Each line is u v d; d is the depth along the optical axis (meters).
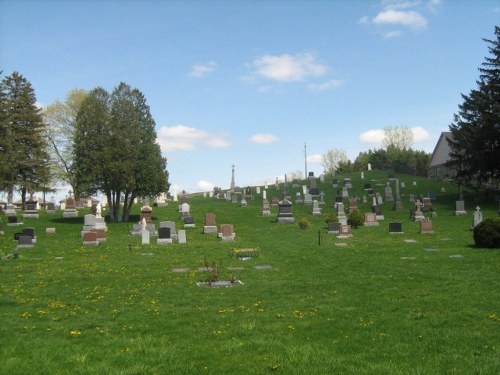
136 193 50.91
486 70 55.47
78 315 14.33
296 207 56.94
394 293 16.17
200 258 26.33
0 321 13.64
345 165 117.12
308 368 9.62
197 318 13.62
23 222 48.94
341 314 13.66
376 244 30.39
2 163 51.88
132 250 30.50
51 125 72.56
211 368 9.80
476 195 58.81
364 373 9.27
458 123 60.59
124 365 10.09
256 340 11.41
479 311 13.43
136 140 49.56
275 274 20.83
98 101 51.12
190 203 64.38
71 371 9.80
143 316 14.00
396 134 125.50
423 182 74.62
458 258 23.16
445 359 9.90
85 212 57.66
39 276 21.34
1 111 55.50
